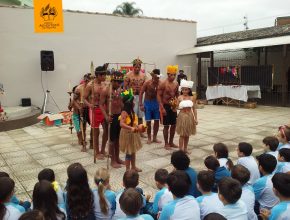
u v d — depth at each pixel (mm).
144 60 13391
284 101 12375
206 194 2689
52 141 7211
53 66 10742
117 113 5090
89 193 2748
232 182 2438
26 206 3104
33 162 5633
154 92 6559
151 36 13461
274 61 17250
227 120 9547
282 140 4133
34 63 10930
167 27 13883
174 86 6129
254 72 12906
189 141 6934
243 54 17266
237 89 12438
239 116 10266
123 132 4695
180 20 14219
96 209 2797
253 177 3424
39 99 11102
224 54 17062
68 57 11523
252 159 3533
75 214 2664
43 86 11141
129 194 2305
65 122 9414
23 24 10648
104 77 5645
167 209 2494
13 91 10688
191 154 5910
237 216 2422
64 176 4875
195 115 5789
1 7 10297
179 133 5727
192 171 3258
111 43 12422
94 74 5691
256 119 9617
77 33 11625
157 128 6797
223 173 3221
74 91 6691
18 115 9484
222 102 13508
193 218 2451
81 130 6500
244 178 2791
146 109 6668
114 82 4988
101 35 12156
